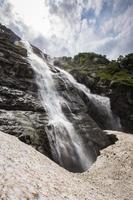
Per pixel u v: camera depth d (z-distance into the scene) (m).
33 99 34.22
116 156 29.80
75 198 12.33
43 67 46.12
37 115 31.28
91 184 19.70
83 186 16.41
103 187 20.27
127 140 36.41
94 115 54.22
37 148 25.09
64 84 45.47
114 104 59.81
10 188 9.86
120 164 27.12
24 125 26.94
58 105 38.38
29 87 36.19
